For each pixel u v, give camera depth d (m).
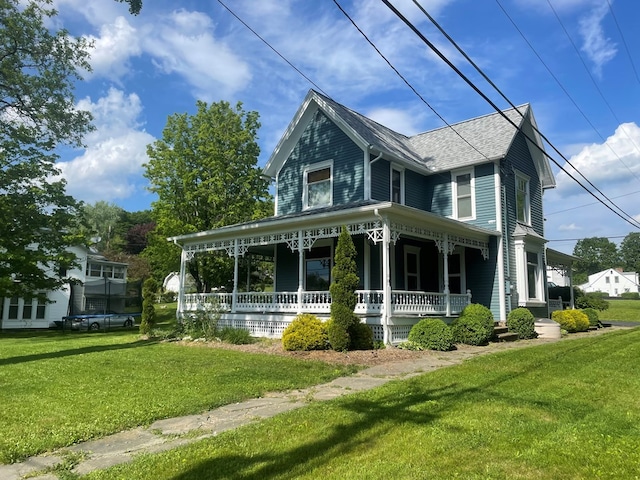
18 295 23.52
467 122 19.89
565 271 23.19
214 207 25.66
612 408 5.60
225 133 26.59
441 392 6.51
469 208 16.92
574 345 12.08
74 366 9.43
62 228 25.50
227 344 13.14
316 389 7.16
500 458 3.98
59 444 4.66
